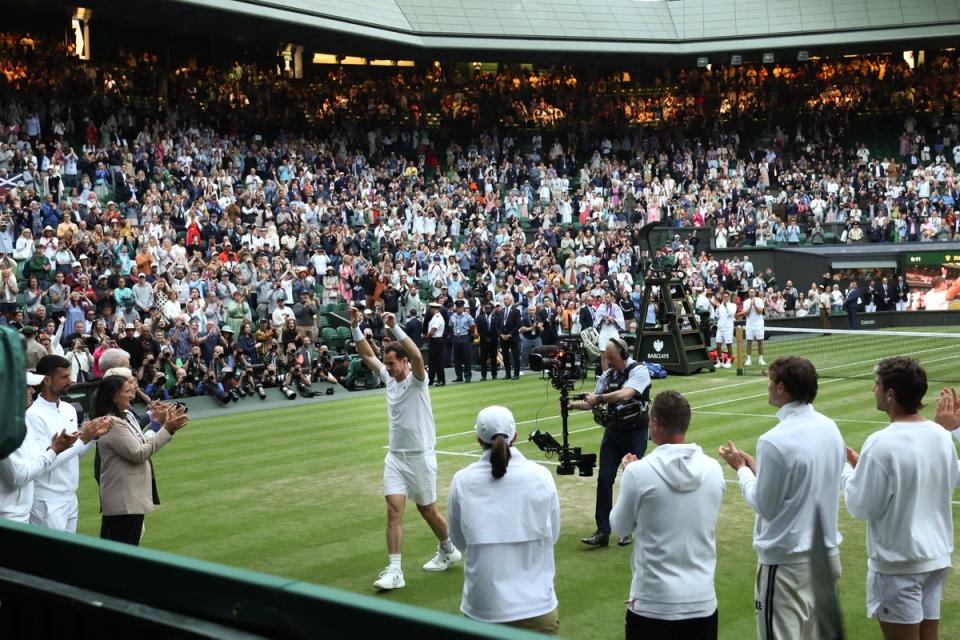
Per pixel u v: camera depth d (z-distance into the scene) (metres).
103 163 29.05
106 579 3.30
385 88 42.41
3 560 3.63
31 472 5.96
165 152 31.58
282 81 41.12
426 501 8.20
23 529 3.55
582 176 40.16
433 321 23.16
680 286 24.47
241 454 14.54
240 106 38.12
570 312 27.22
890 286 36.91
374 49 40.16
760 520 5.10
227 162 33.78
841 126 45.16
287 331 22.53
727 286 34.81
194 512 10.81
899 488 4.90
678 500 4.92
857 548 8.87
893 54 47.31
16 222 24.45
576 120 45.03
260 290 24.47
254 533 9.87
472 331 24.38
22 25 35.56
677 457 4.95
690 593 4.94
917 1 41.81
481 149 41.97
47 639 3.45
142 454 6.88
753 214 39.31
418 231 32.84
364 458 13.98
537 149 42.53
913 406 5.00
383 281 27.14
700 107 45.69
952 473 5.04
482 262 31.53
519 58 42.81
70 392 18.44
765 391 20.23
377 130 40.28
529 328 25.22
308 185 32.84
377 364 8.27
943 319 36.56
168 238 25.16
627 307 28.00
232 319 22.62
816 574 2.04
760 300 24.83
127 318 21.66
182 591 3.09
